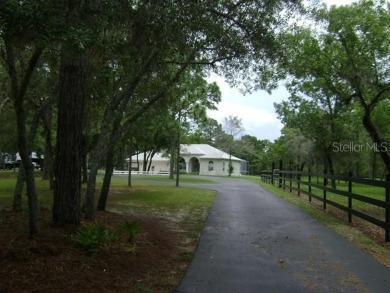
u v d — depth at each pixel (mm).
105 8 5863
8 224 8125
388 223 8625
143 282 5680
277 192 22297
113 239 7215
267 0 9820
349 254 7602
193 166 66000
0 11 3795
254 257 7305
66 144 7844
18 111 6152
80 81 7965
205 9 8641
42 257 5922
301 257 7344
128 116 14117
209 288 5516
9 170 54938
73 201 7871
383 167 49781
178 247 8062
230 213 13242
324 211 13898
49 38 4207
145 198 17531
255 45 10328
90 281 5414
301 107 27750
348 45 14641
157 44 8172
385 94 15406
